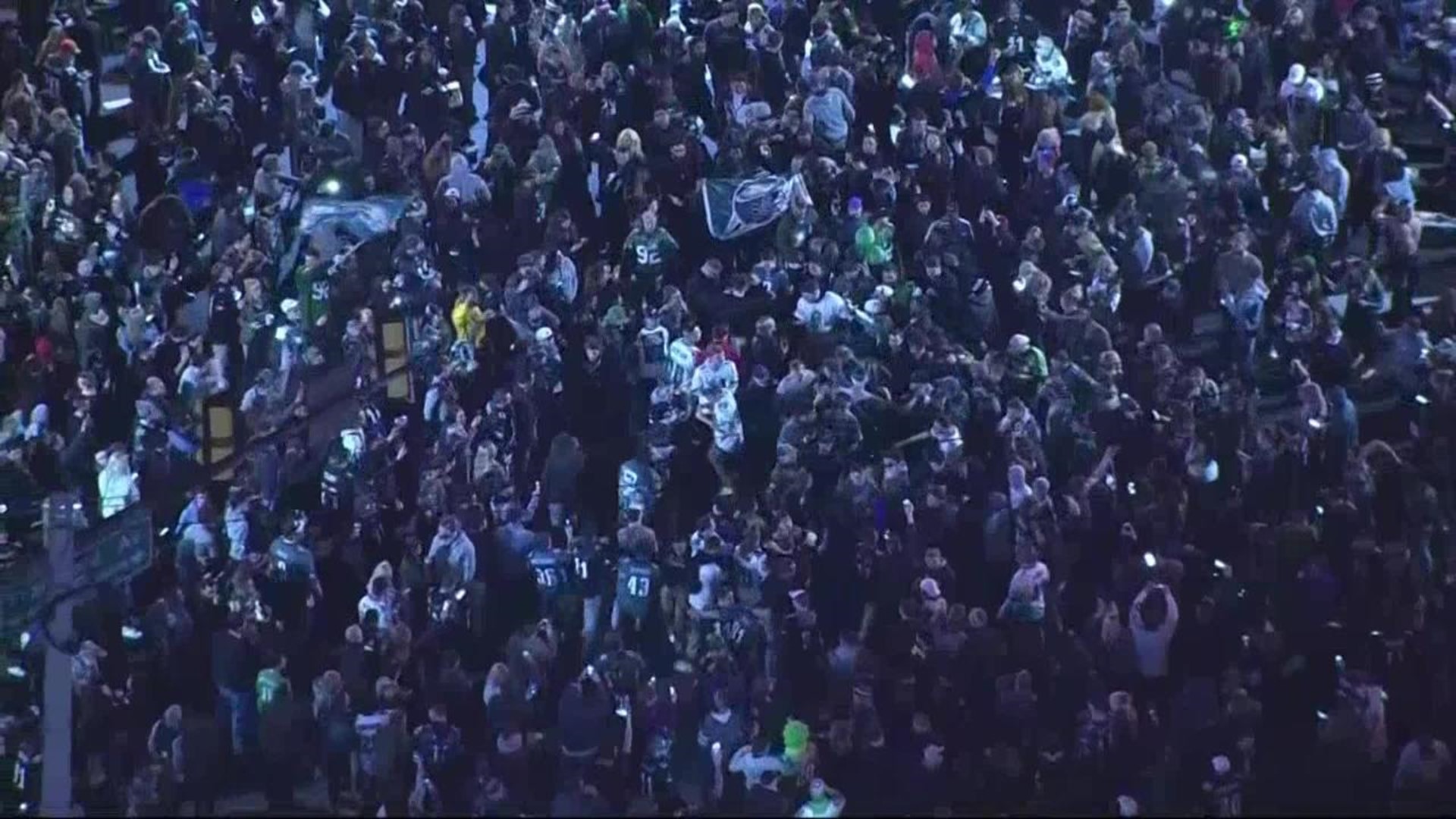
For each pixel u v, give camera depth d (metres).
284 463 39.28
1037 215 44.09
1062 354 40.62
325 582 38.62
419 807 35.84
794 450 39.41
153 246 43.97
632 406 41.47
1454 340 43.03
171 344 41.62
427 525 38.91
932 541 38.62
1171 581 37.94
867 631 38.16
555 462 39.91
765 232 43.66
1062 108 46.38
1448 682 38.09
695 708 36.91
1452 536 39.69
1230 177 44.06
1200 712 36.22
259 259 42.38
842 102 44.81
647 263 42.56
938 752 35.88
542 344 40.84
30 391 41.22
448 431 39.59
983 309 42.38
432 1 47.59
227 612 37.75
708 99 46.34
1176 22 47.31
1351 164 45.41
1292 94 45.72
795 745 35.75
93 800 36.78
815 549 38.66
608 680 36.72
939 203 44.12
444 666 36.75
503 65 46.50
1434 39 48.00
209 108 45.22
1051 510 38.72
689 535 40.34
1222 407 40.28
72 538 32.62
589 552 38.44
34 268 43.34
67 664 31.84
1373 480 39.97
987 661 36.75
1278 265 44.59
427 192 44.12
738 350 41.44
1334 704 37.28
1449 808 35.94
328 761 36.41
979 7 47.59
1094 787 35.91
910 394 40.47
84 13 47.44
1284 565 38.19
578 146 44.12
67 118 44.28
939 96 45.78
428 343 40.72
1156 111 45.25
